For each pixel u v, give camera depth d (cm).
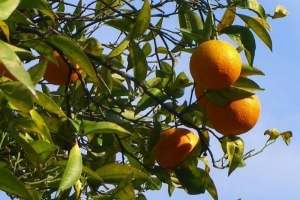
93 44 158
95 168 154
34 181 141
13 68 106
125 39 148
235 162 148
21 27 142
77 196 139
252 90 145
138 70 157
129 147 159
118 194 139
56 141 152
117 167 141
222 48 137
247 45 147
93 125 134
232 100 142
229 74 136
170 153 151
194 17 156
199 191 151
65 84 156
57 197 144
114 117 155
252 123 143
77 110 166
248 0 152
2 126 127
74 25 169
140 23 147
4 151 143
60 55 149
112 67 154
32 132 137
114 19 162
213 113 144
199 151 154
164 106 152
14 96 120
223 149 149
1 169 110
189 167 152
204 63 136
